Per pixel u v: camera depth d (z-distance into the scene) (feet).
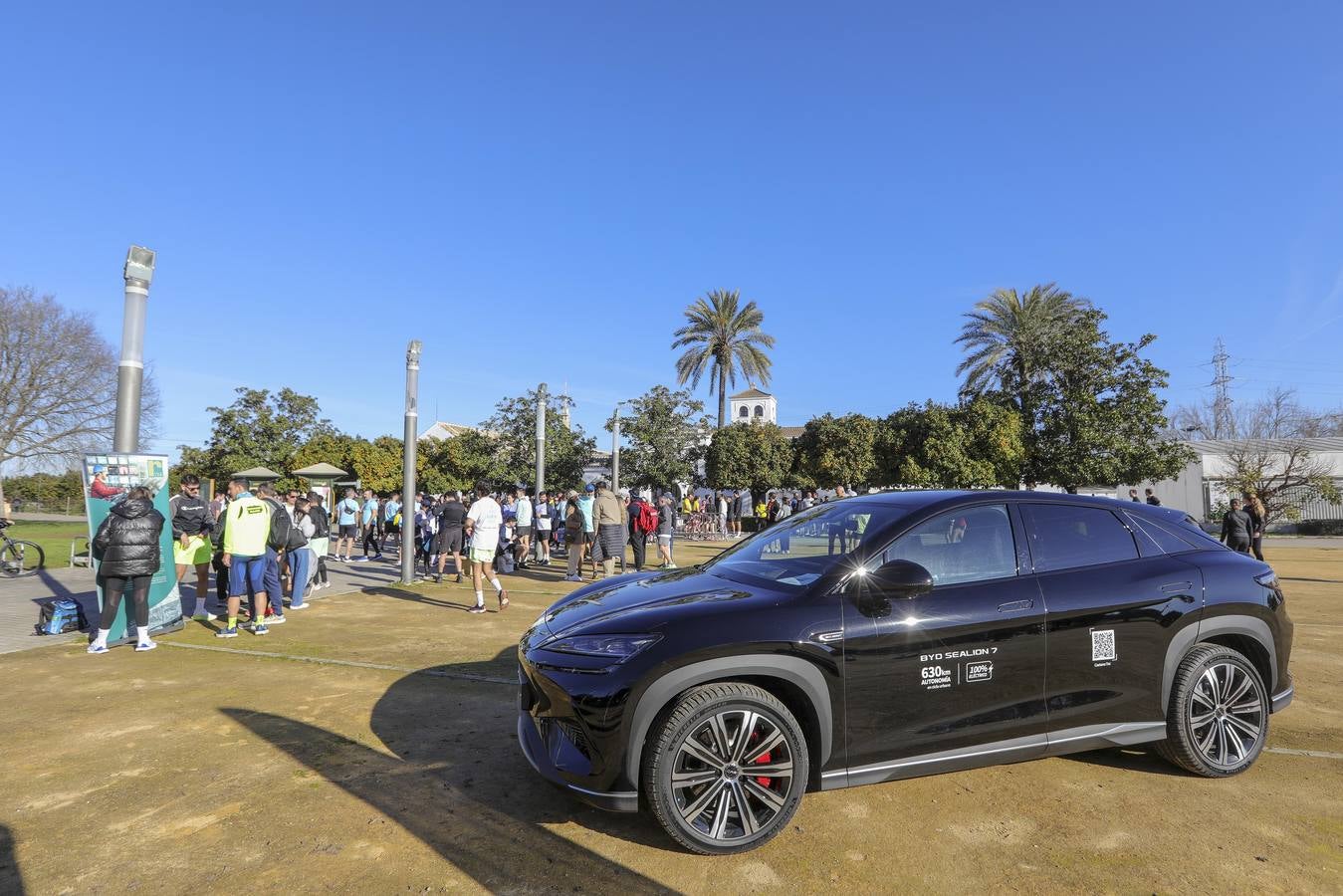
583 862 9.87
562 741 10.69
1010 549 12.37
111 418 97.40
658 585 13.00
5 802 11.57
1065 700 11.80
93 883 9.26
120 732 14.79
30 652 21.99
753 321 118.73
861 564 11.50
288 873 9.52
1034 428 95.91
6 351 91.61
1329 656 22.15
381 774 12.71
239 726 15.15
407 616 28.27
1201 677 12.59
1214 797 11.95
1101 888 9.30
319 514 36.65
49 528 99.19
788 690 10.82
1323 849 10.27
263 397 110.01
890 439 101.55
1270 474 107.45
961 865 9.84
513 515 44.70
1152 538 13.34
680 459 105.81
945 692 11.16
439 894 9.09
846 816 11.28
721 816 10.12
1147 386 89.86
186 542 27.37
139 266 26.86
